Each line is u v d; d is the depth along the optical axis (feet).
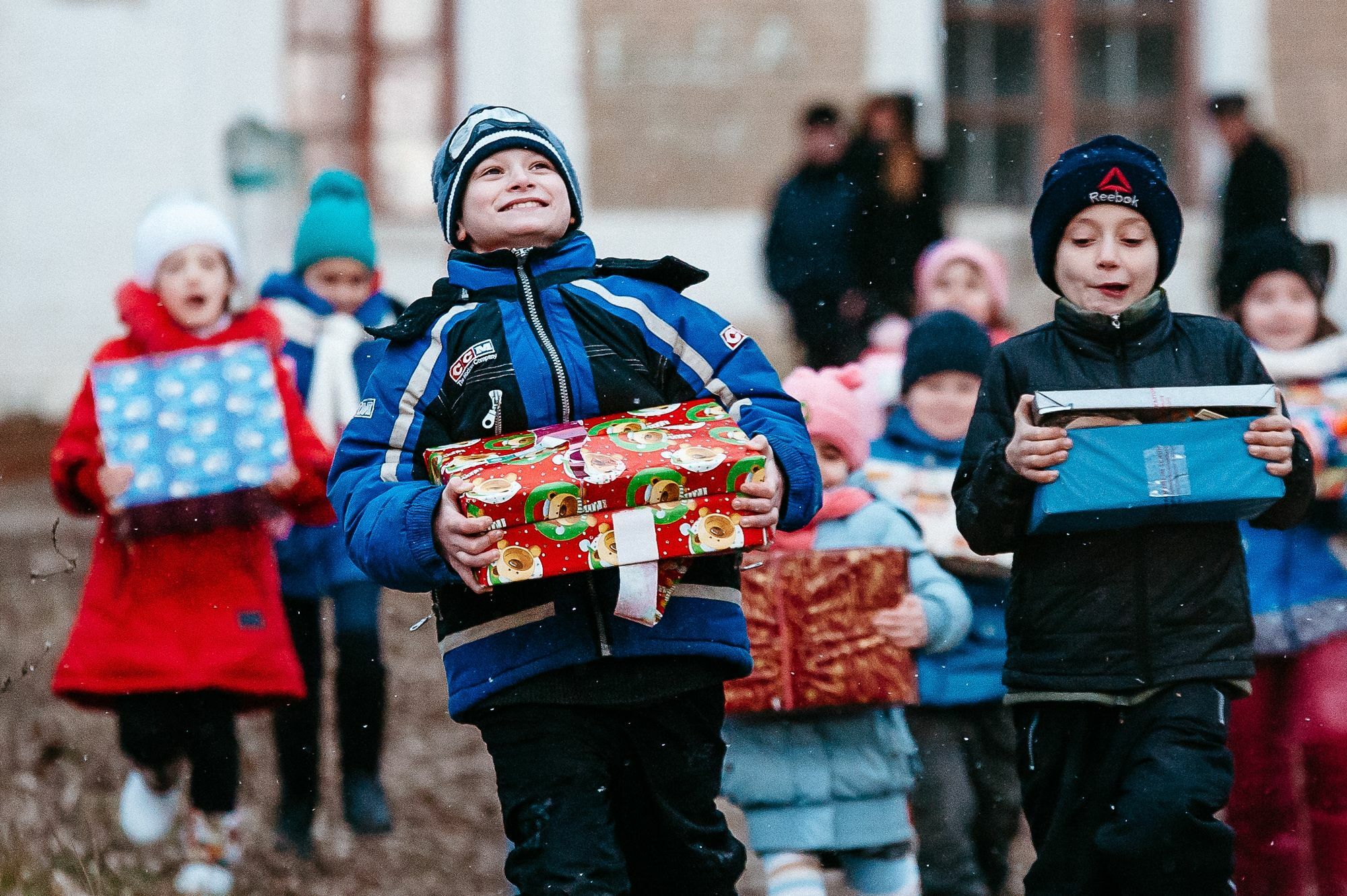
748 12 96.48
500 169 25.75
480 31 95.96
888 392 38.11
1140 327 26.13
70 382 92.73
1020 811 34.06
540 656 23.59
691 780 24.38
